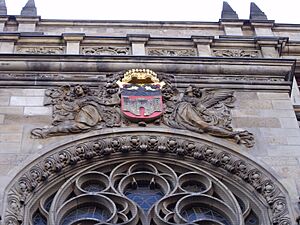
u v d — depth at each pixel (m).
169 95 20.50
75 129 19.19
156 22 25.27
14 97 20.12
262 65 21.70
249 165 18.48
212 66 21.48
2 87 20.41
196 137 19.27
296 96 22.81
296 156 18.70
